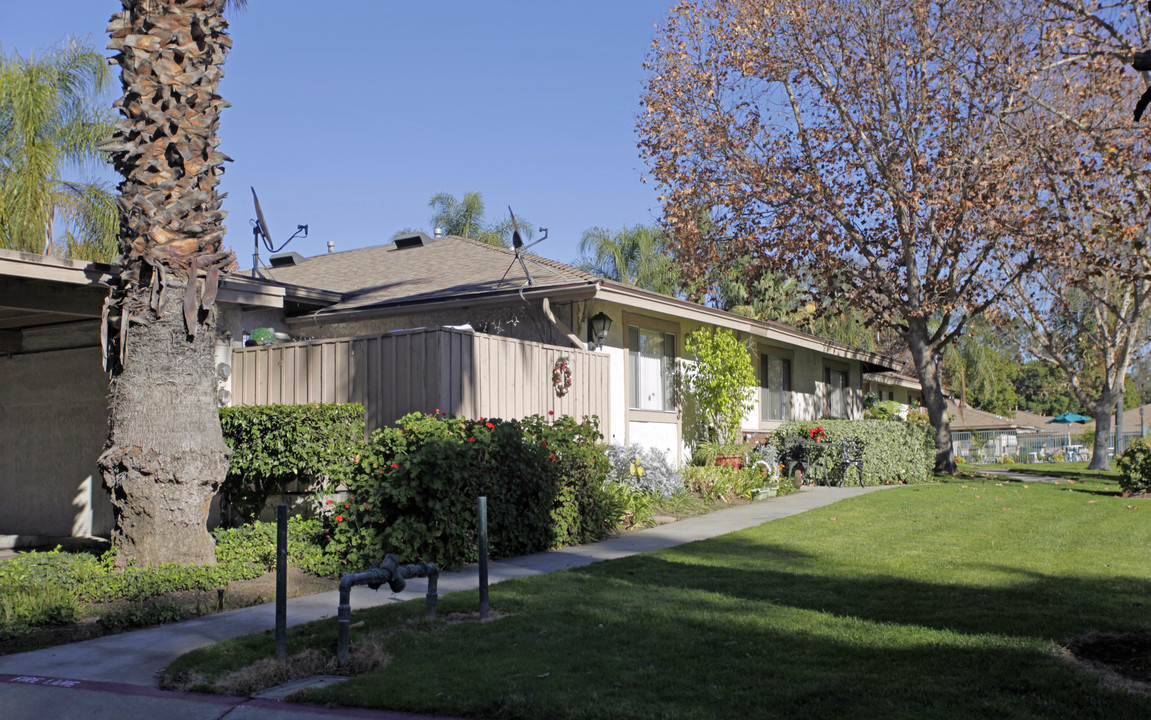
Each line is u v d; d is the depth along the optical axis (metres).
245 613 7.16
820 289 23.28
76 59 17.80
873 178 21.94
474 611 6.95
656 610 6.80
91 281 9.73
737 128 23.11
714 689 4.79
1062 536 10.86
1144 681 4.95
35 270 9.21
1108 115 20.64
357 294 15.76
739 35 21.98
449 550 9.06
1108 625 6.18
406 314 14.36
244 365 12.40
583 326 14.50
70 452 13.24
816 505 14.38
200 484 8.70
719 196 22.89
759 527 11.77
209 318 8.87
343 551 9.00
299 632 6.31
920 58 20.34
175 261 8.62
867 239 22.66
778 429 19.27
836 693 4.69
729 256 23.73
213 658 5.68
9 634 6.52
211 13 8.91
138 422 8.49
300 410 10.27
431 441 9.16
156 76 8.60
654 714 4.39
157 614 6.95
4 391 14.15
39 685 5.31
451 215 38.59
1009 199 20.44
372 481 9.16
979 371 47.41
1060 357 27.62
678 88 23.28
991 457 40.84
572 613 6.72
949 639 5.82
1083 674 5.00
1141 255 18.94
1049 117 21.19
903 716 4.30
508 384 12.04
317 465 10.13
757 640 5.85
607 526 11.54
